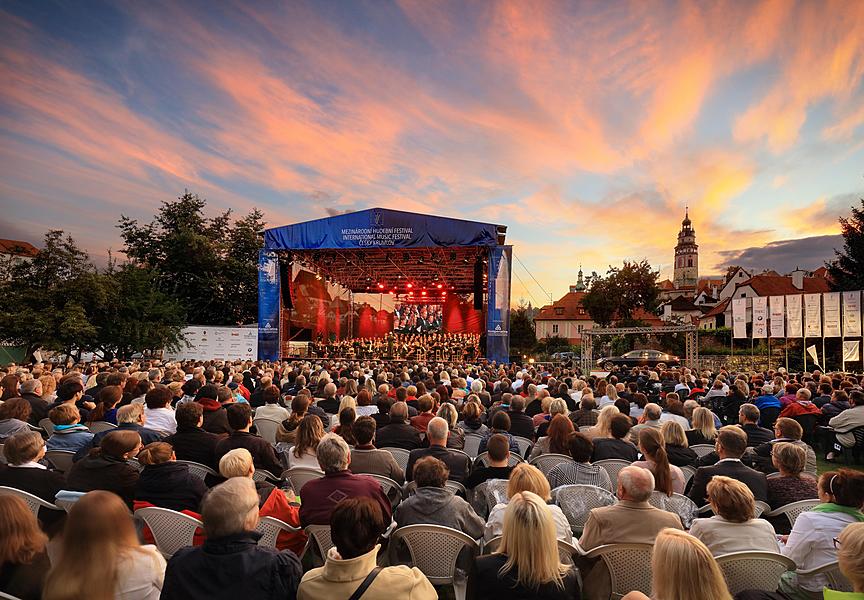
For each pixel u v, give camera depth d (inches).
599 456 234.2
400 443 265.0
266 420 309.4
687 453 238.2
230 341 1128.2
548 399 353.7
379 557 175.6
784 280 2260.1
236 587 94.1
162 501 159.0
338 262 1229.7
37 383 323.0
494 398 458.9
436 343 1203.9
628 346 1747.0
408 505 158.4
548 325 2967.5
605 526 138.0
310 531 155.0
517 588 101.5
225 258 1418.6
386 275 1375.5
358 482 157.3
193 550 99.0
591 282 2261.3
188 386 392.8
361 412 335.0
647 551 133.3
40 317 880.3
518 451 261.6
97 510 86.4
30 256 943.7
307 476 206.2
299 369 592.7
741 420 282.5
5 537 96.3
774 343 1257.4
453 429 287.0
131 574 98.7
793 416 402.9
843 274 1376.7
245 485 104.3
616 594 136.8
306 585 97.1
